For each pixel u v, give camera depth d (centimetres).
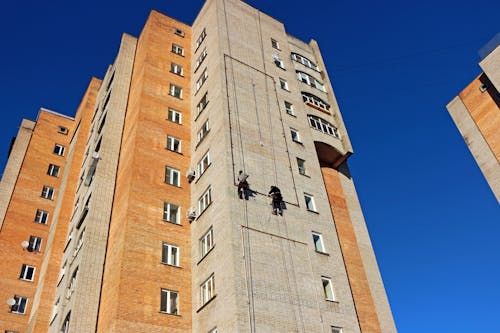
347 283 2311
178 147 2873
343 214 3023
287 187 2522
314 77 3678
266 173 2498
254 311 1853
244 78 3030
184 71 3466
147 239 2291
